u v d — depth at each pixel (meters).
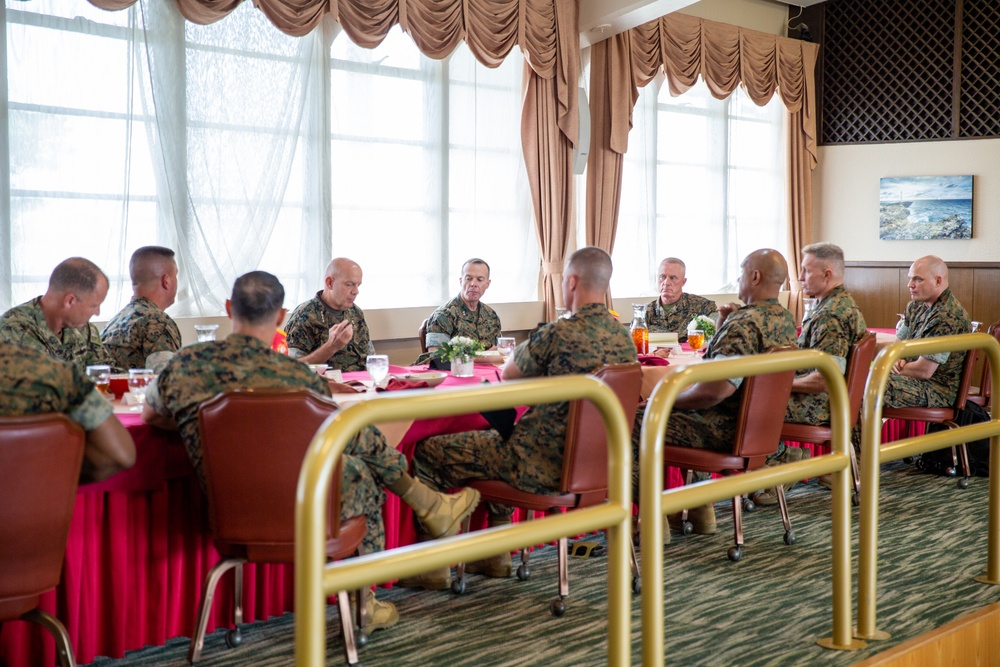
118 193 4.79
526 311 6.59
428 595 3.03
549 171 6.45
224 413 2.21
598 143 6.88
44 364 2.03
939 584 3.06
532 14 6.23
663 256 7.77
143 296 3.44
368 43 5.49
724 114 8.09
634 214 7.48
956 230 8.23
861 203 8.71
